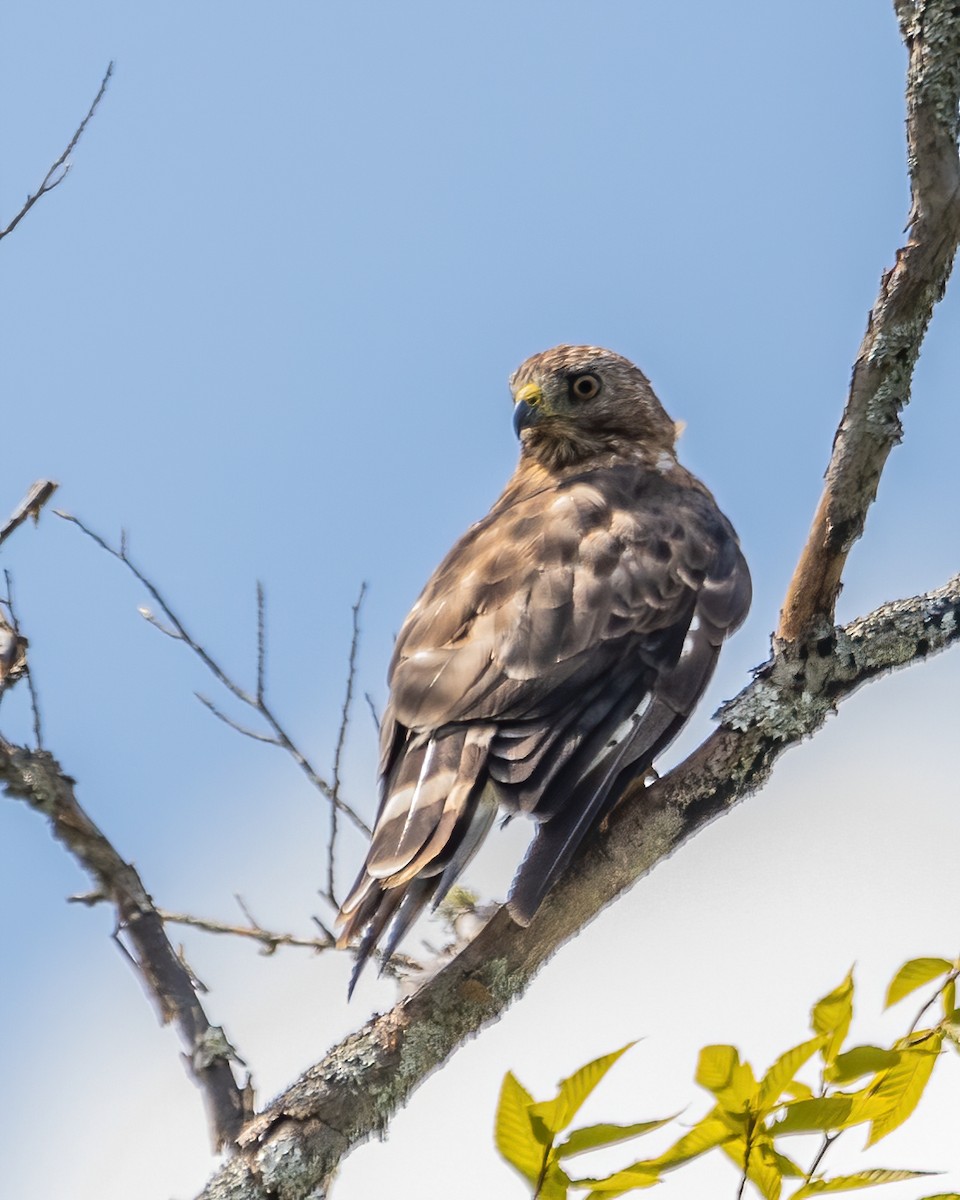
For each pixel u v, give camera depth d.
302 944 8.62
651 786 8.01
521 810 7.86
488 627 8.80
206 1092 6.88
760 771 8.07
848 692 8.28
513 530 9.57
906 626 8.48
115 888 7.37
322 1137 6.56
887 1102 5.62
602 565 9.20
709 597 9.44
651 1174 5.39
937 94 7.89
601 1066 5.31
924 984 5.90
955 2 7.86
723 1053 5.52
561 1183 5.32
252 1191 6.41
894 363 8.09
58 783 7.61
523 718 8.40
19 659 8.04
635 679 8.86
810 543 8.16
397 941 7.49
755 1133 5.47
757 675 8.23
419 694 8.55
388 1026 6.91
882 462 8.05
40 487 8.87
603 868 7.77
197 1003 7.09
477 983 7.10
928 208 8.00
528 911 7.19
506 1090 5.33
